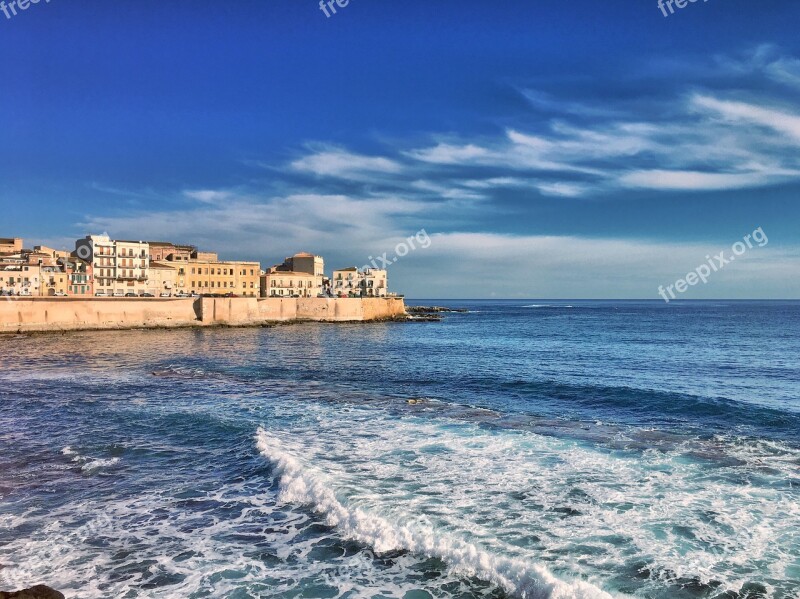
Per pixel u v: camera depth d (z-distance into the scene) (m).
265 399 33.62
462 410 30.27
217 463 21.50
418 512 16.42
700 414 29.14
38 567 13.88
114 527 16.05
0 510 17.14
